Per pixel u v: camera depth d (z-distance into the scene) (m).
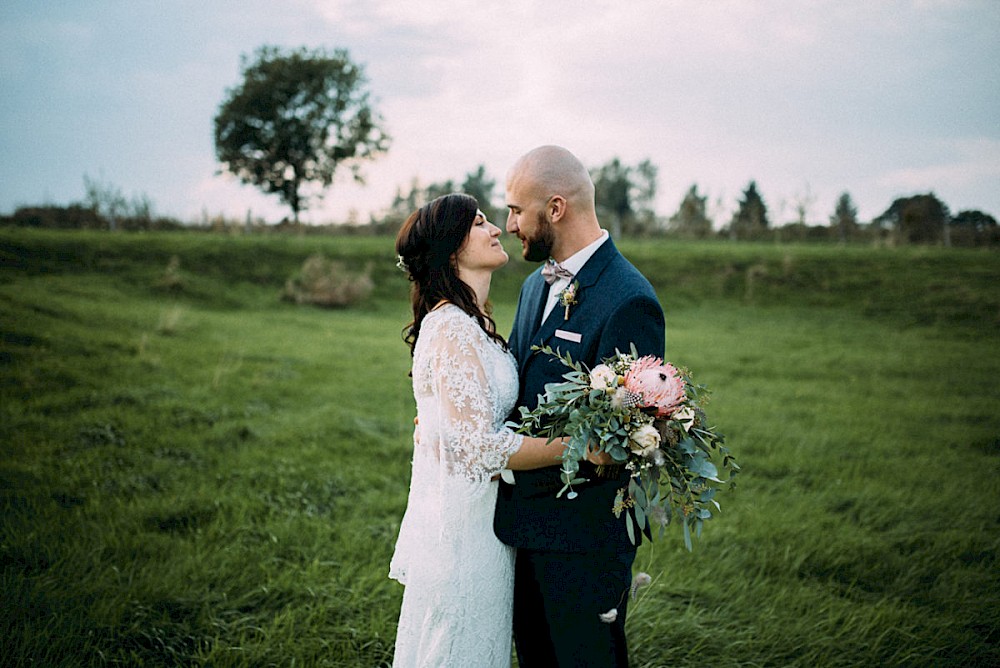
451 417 2.30
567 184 2.61
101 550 3.85
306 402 8.19
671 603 3.62
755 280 21.67
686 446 2.22
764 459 6.45
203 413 7.13
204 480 5.36
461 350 2.34
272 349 11.48
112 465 5.45
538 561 2.44
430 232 2.47
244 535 4.36
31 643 2.92
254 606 3.53
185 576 3.68
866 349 13.52
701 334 15.33
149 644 3.13
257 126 46.12
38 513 4.38
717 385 9.91
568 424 2.14
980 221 31.69
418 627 2.43
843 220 33.84
